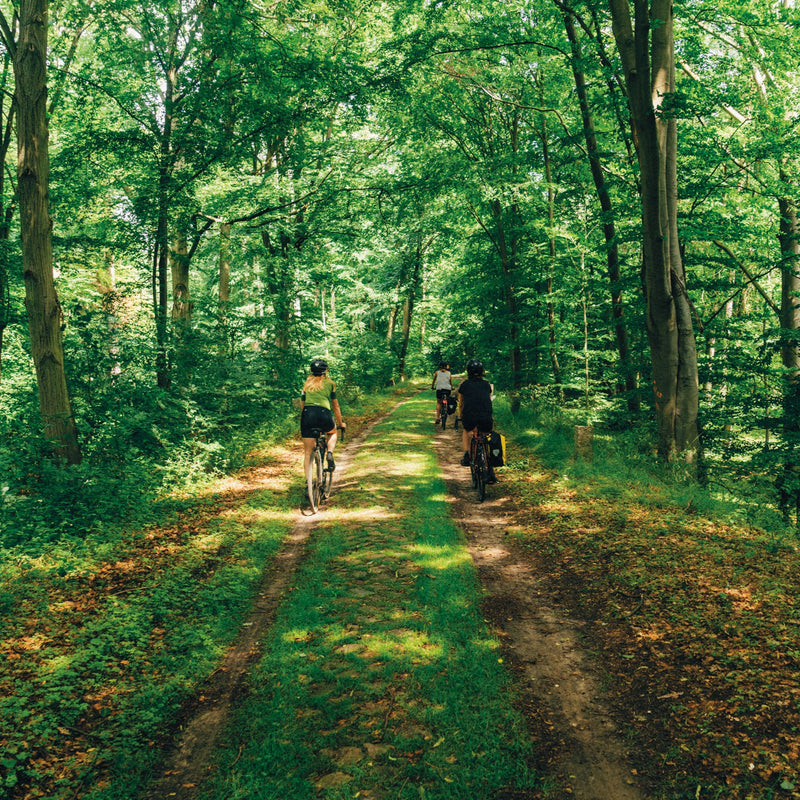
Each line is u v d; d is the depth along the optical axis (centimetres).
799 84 1280
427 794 297
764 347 1135
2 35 812
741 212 1316
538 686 395
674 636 434
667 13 928
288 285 1862
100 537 646
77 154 1089
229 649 455
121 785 306
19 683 374
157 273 1200
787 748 308
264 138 1216
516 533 719
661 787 298
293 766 319
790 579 500
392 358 3300
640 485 864
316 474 873
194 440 1030
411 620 485
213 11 1098
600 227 1586
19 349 1537
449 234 1981
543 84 1560
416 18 1427
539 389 1847
